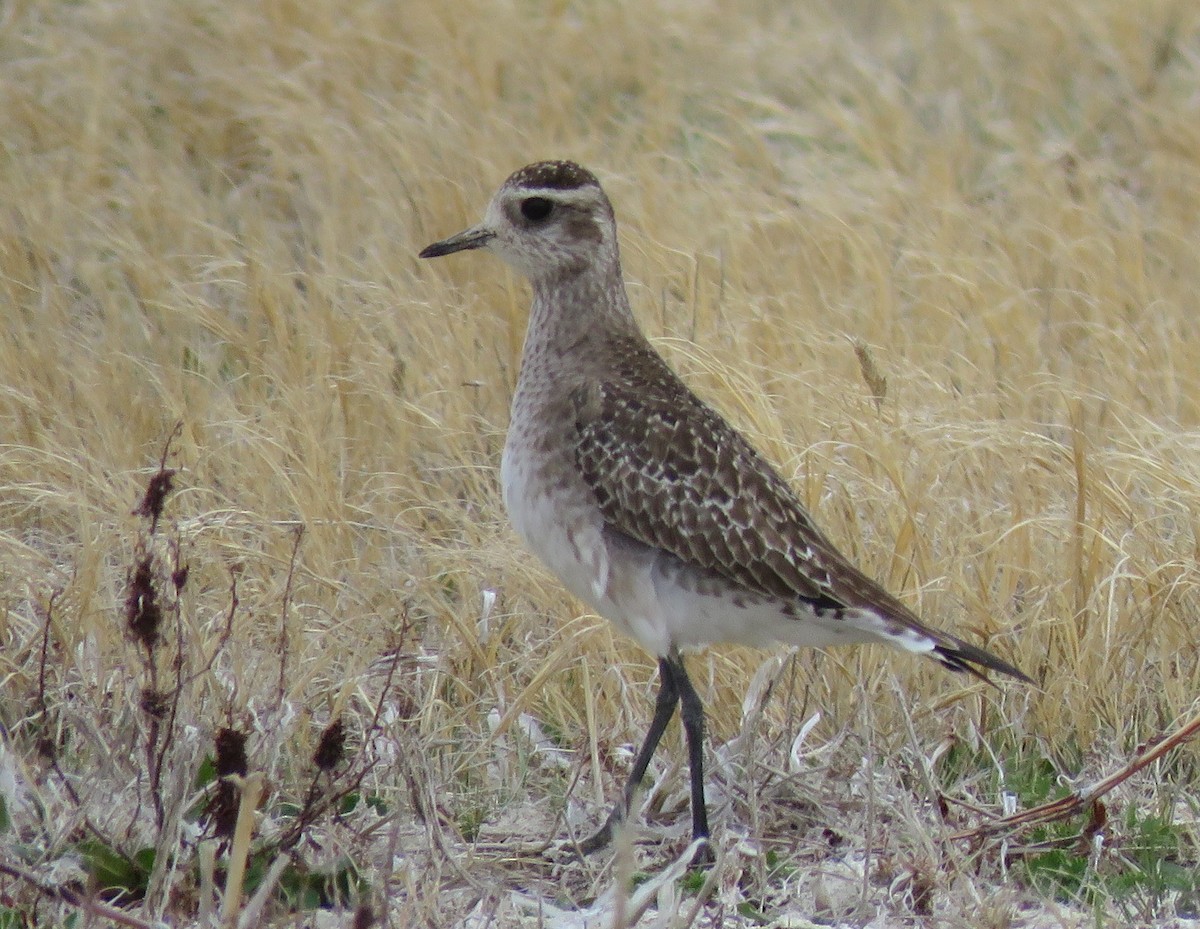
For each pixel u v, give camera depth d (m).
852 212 18.81
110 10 22.14
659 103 21.59
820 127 21.23
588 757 11.86
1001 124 21.53
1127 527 13.54
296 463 14.12
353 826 10.84
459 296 17.17
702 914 10.23
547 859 10.99
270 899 9.68
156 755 10.62
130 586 10.74
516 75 22.31
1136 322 17.16
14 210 18.09
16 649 12.15
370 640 12.68
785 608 10.97
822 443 13.57
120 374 15.71
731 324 16.02
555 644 12.66
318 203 18.50
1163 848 11.02
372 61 21.88
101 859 10.15
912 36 24.83
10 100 20.25
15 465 14.18
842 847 11.16
